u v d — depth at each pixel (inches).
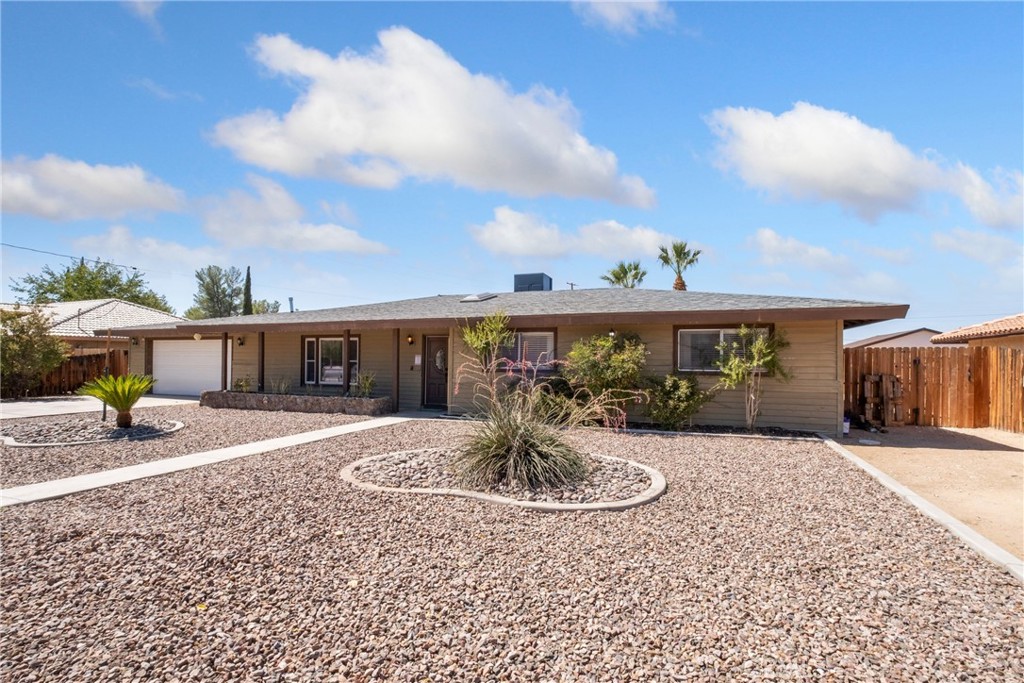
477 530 185.2
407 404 592.7
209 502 212.4
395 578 147.1
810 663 107.0
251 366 687.1
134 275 1824.6
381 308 654.5
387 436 386.0
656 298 538.6
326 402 550.3
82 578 144.9
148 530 180.4
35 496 223.3
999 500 243.6
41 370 733.3
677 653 111.0
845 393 500.1
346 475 256.8
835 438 415.2
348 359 591.8
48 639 114.8
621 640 116.3
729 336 461.4
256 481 246.1
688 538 180.1
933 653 111.4
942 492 257.6
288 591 138.9
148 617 125.0
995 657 110.1
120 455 317.1
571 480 242.1
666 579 147.9
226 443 359.9
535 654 110.7
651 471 267.9
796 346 445.1
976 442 402.0
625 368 444.8
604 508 209.3
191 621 123.2
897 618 127.0
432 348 590.2
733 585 144.6
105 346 938.1
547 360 510.3
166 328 702.5
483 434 261.7
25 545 167.5
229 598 134.7
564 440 265.9
